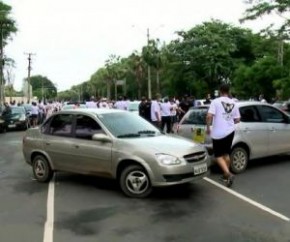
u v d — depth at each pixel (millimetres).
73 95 180625
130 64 92688
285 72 35250
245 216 7559
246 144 11461
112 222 7359
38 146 10758
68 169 10250
